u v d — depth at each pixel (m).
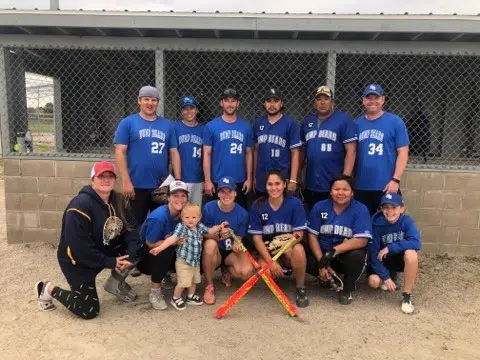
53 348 3.10
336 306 3.84
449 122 8.34
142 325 3.45
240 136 4.39
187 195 3.67
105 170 3.40
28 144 5.62
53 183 5.26
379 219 3.98
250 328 3.41
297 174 4.39
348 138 4.24
